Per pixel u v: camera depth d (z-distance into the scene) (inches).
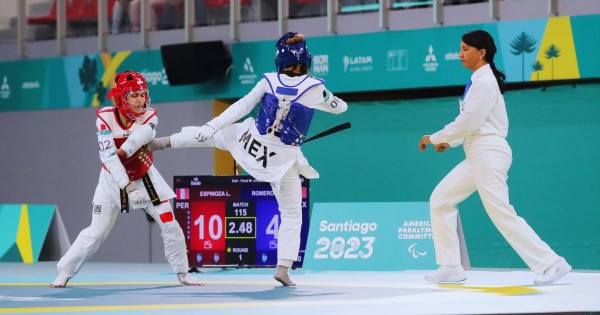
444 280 518.6
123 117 478.0
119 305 402.3
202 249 639.8
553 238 780.6
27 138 954.1
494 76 494.9
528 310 371.2
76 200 932.0
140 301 419.5
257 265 633.6
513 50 778.2
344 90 838.5
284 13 860.0
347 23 844.6
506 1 786.2
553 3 763.4
